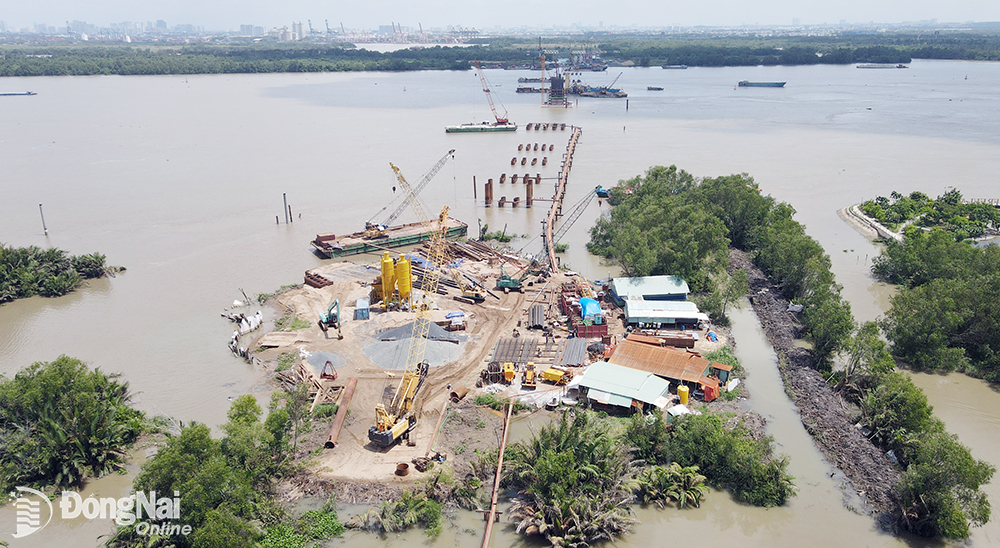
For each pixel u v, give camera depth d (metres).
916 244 137.50
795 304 126.06
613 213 169.12
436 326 111.31
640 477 73.50
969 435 86.19
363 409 89.44
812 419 87.25
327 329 113.88
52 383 77.88
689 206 152.25
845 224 179.75
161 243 165.12
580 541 66.31
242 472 68.38
